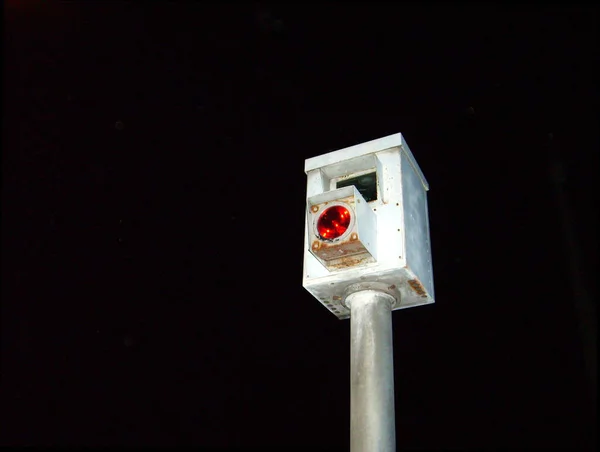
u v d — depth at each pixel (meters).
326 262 2.61
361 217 2.52
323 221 2.55
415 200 2.85
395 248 2.58
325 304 2.82
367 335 2.57
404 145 2.82
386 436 2.39
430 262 2.88
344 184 2.88
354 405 2.46
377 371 2.50
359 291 2.65
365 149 2.82
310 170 2.89
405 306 2.80
